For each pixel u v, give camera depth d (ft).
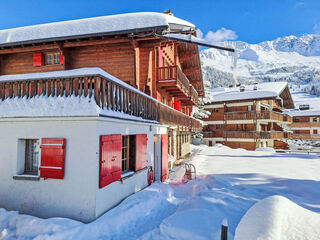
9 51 36.06
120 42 35.40
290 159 55.01
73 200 17.21
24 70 38.17
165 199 24.04
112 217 17.43
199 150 81.41
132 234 16.55
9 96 19.70
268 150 82.89
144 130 27.61
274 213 10.44
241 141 100.27
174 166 45.96
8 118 18.72
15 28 36.40
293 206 12.05
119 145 20.53
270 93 93.30
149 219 19.33
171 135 45.73
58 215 17.46
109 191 18.90
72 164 17.42
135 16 31.89
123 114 21.16
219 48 24.44
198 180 32.40
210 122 111.86
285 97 123.75
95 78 17.57
